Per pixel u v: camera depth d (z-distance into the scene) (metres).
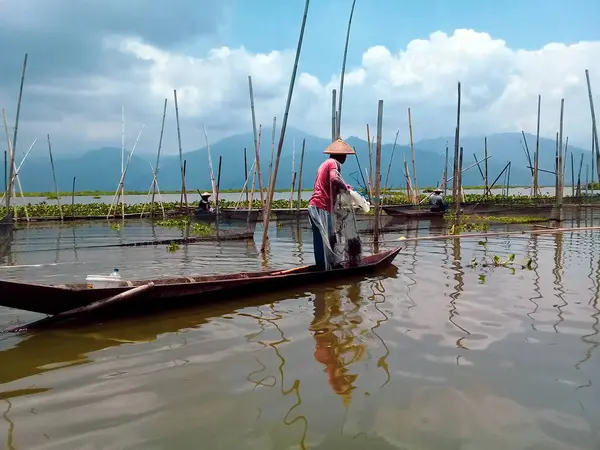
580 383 3.80
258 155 16.17
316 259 8.17
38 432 3.18
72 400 3.65
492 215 21.11
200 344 4.87
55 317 5.39
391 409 3.42
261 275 7.66
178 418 3.34
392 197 28.08
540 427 3.16
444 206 21.05
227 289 6.57
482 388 3.73
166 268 9.48
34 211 23.88
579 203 24.84
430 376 3.96
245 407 3.49
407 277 7.95
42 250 12.16
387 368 4.14
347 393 3.68
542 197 27.42
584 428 3.14
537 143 27.41
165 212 24.12
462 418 3.29
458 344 4.70
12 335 5.21
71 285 5.73
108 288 5.65
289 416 3.35
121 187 23.28
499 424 3.21
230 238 14.31
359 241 8.47
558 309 5.86
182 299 6.17
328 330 5.23
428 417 3.31
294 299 6.66
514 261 9.31
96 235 16.12
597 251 10.49
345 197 8.26
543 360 4.27
